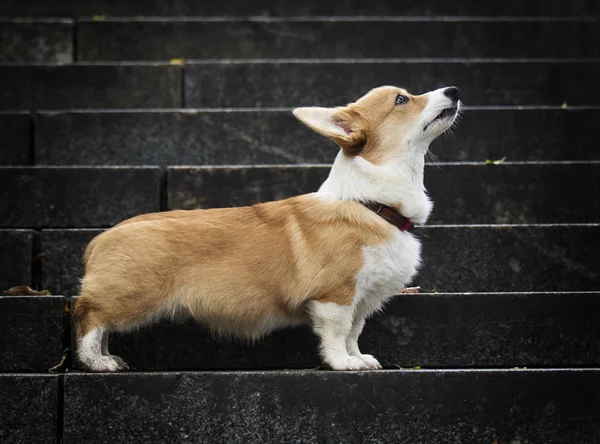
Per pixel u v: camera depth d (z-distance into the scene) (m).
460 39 7.23
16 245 4.85
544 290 4.94
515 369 3.93
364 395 3.84
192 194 5.37
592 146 6.04
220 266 4.14
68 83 6.52
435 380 3.86
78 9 7.86
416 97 4.38
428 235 4.94
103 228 5.32
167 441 3.83
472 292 4.77
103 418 3.82
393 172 4.26
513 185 5.46
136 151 5.98
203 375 3.85
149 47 7.17
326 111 4.35
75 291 4.89
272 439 3.83
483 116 6.02
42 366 4.25
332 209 4.21
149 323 4.18
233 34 7.19
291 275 4.13
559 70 6.63
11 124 5.93
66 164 5.95
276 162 6.00
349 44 7.21
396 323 4.45
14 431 3.82
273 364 4.43
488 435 3.85
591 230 4.95
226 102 6.57
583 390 3.87
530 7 7.84
